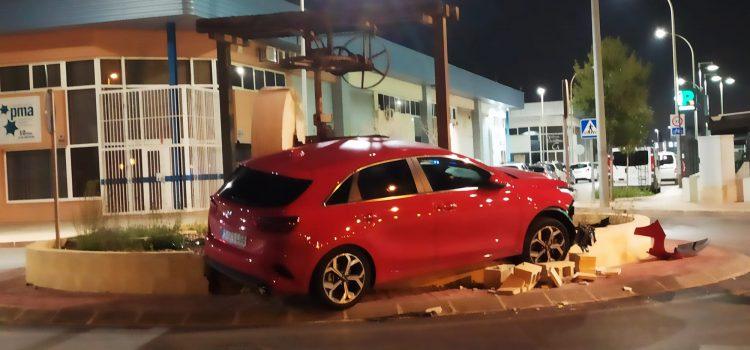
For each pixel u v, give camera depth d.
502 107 59.81
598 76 22.20
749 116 28.73
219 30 10.88
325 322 7.59
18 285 9.88
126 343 6.98
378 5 10.21
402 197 7.95
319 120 10.82
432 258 8.08
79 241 10.49
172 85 23.66
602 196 22.22
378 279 7.79
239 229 7.60
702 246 11.72
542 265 8.73
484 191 8.54
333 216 7.48
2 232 20.28
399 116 39.88
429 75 40.66
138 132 23.38
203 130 23.62
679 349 6.35
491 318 7.66
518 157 71.12
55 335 7.37
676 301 8.36
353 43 30.16
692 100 32.06
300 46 28.11
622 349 6.38
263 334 7.18
